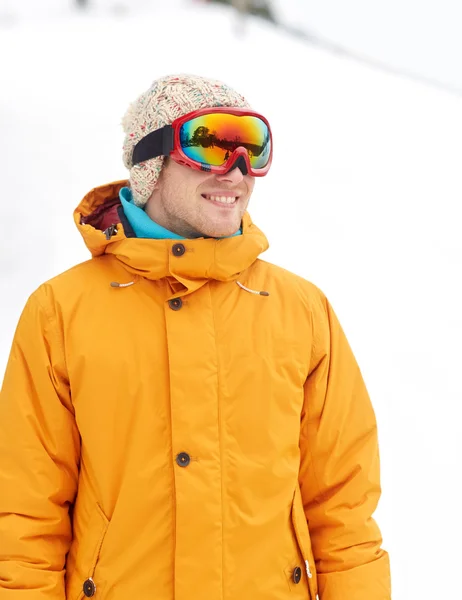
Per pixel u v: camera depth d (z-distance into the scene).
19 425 1.56
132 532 1.50
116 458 1.52
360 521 1.64
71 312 1.58
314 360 1.68
